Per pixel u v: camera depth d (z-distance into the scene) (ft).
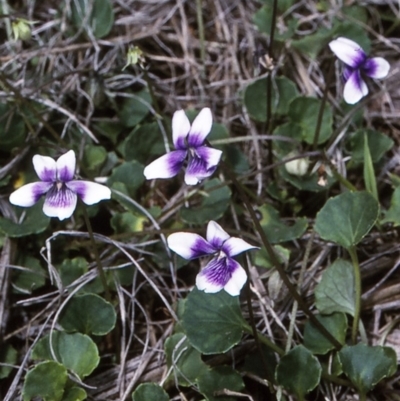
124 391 1.03
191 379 1.02
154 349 1.05
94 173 1.15
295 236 1.08
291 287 1.00
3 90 1.18
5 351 1.04
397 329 1.06
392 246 1.10
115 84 1.20
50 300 1.08
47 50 1.20
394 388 1.03
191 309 1.00
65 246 1.10
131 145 1.16
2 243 1.08
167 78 1.24
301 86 1.24
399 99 1.23
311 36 1.21
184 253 0.93
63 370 0.99
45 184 0.95
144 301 1.10
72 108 1.20
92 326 1.03
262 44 1.25
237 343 0.99
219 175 1.15
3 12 1.22
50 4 1.25
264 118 1.18
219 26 1.27
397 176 1.16
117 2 1.26
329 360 1.03
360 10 1.27
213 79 1.24
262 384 1.04
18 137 1.14
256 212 1.13
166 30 1.26
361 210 1.02
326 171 1.09
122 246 1.08
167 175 0.95
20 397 1.03
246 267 0.96
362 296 1.07
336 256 1.11
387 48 1.26
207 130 0.95
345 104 1.20
